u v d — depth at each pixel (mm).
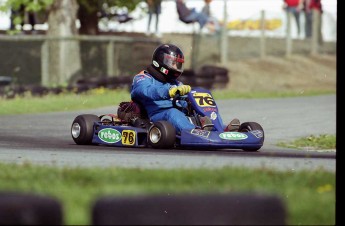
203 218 8820
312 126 48406
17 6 79062
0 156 29359
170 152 31172
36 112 57031
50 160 27609
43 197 8711
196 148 33062
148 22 106438
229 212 8820
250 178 20750
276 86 96812
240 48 109875
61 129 45750
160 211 8703
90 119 35688
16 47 85562
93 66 86438
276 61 107438
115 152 31062
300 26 118625
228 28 111312
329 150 36094
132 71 92188
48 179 20203
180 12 98562
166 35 106812
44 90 68750
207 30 105750
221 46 102625
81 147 34031
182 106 34000
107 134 34781
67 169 22094
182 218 8734
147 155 29609
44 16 92500
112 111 58625
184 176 20797
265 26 113125
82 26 94188
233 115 55375
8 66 85062
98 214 8617
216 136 31562
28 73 85875
